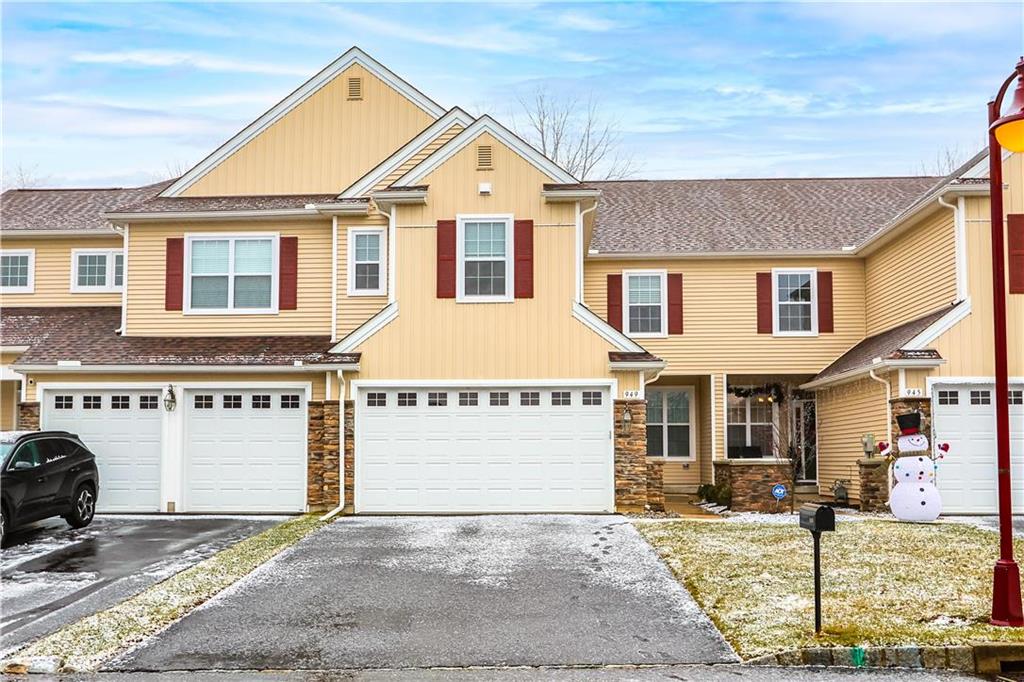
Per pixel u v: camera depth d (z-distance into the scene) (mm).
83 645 8328
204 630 8828
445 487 16812
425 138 19094
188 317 19266
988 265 16797
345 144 20609
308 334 19203
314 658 7965
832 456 21078
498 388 16984
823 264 22031
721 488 20219
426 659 7914
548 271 17172
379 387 17016
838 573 10602
